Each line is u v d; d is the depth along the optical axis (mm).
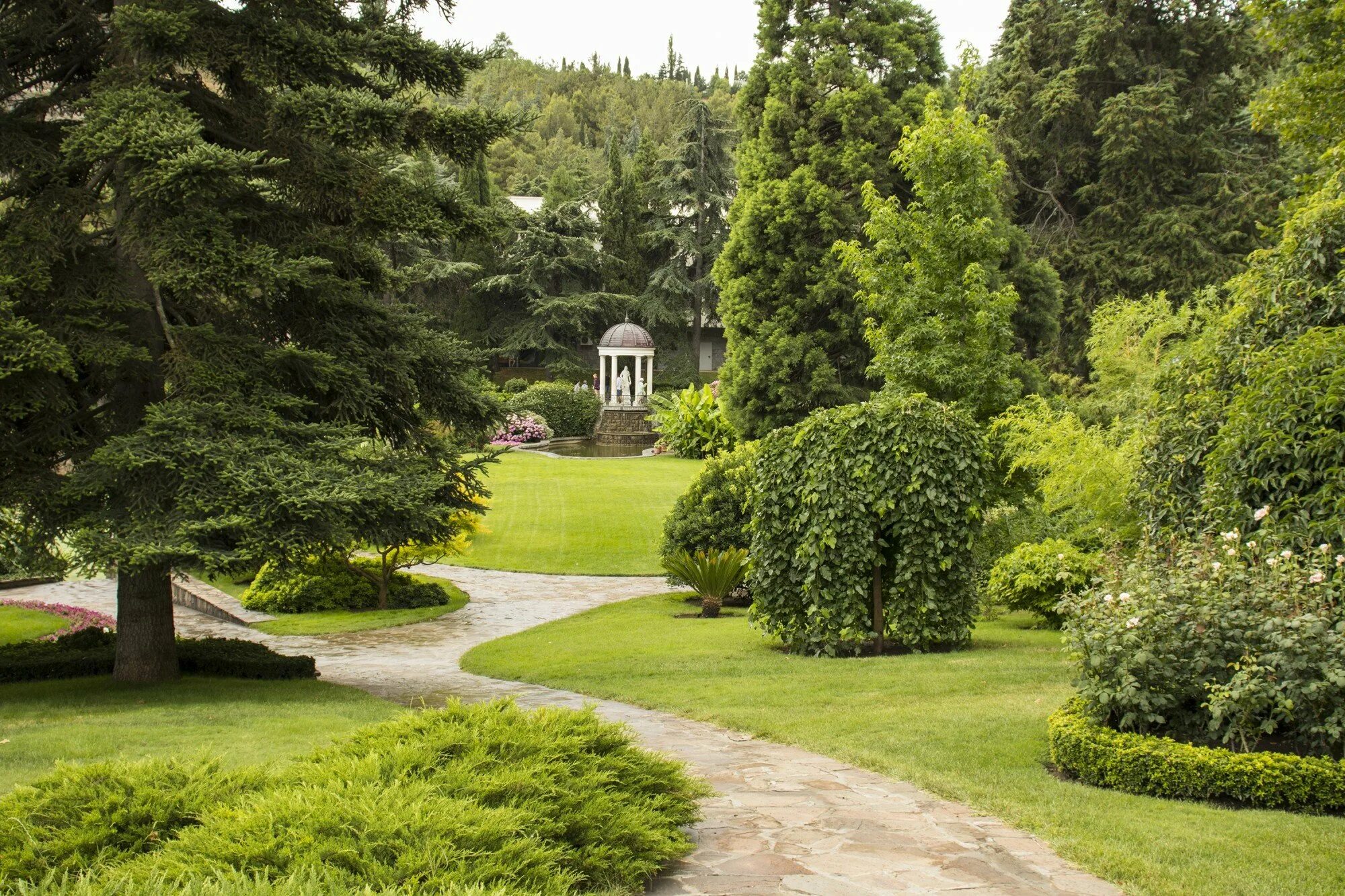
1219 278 29266
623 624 13977
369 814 3545
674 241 51375
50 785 4027
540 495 26781
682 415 34844
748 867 4363
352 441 8906
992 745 6414
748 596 15867
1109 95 32250
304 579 16672
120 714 8070
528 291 49094
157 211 8156
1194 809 5090
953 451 10281
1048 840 4707
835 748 6590
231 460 8102
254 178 8633
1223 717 5574
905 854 4539
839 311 25922
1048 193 32344
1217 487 7066
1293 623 5492
